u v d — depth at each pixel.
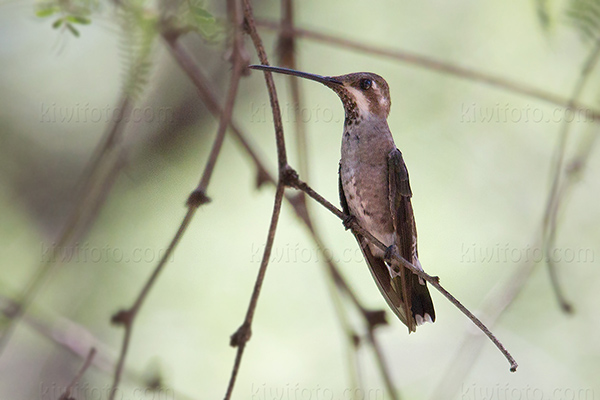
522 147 11.02
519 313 10.49
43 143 11.91
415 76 11.30
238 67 5.18
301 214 6.87
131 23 5.74
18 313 6.45
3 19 10.47
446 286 10.49
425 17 11.42
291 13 7.00
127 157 7.02
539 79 10.56
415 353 10.14
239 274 10.81
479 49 11.03
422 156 11.13
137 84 5.83
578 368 10.16
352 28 11.55
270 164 11.49
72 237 6.83
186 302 10.55
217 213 11.15
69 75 11.45
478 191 10.98
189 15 5.53
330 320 10.56
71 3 5.59
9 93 11.41
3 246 10.80
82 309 10.32
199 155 11.34
